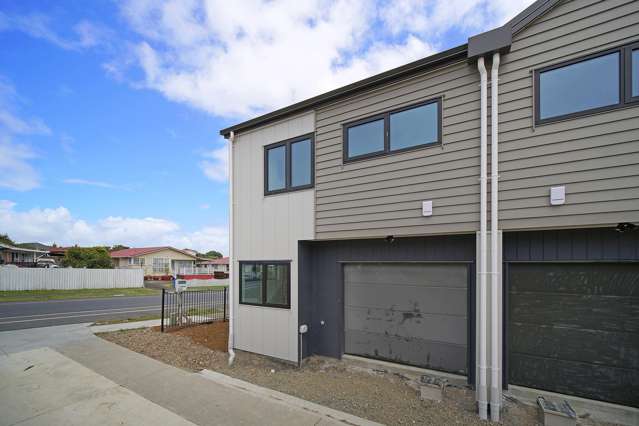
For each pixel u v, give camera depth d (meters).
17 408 3.96
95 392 4.45
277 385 4.82
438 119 4.63
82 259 31.38
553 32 3.86
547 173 3.80
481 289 4.05
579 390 3.96
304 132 6.18
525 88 3.98
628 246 3.71
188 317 9.87
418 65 4.73
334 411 3.89
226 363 5.99
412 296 5.30
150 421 3.64
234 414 3.81
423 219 4.68
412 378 5.07
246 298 6.75
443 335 5.00
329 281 6.18
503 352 4.28
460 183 4.39
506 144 4.04
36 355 6.18
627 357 3.76
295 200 6.20
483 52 4.10
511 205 3.98
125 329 8.88
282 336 6.11
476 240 4.29
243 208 7.00
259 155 6.83
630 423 3.63
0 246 38.34
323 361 5.98
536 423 3.66
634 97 3.43
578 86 3.72
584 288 3.99
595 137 3.58
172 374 5.17
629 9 3.49
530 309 4.26
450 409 4.01
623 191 3.42
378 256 5.58
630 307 3.77
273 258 6.40
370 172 5.28
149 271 40.75
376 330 5.63
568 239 4.02
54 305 15.14
